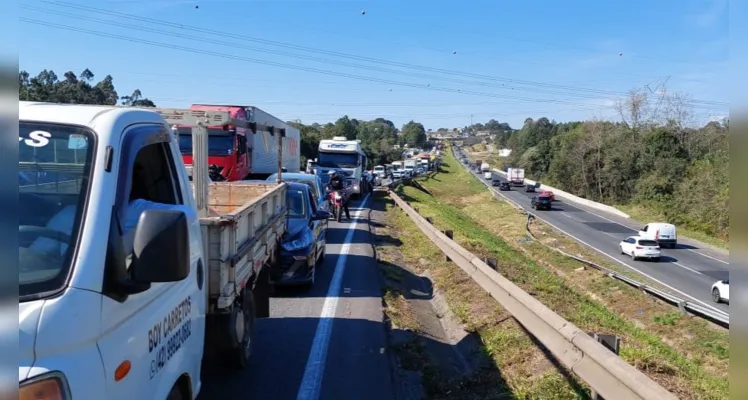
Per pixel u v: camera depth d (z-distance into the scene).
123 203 2.92
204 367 6.33
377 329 8.23
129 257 2.81
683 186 56.19
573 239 44.03
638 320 18.61
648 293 22.73
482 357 7.59
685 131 65.69
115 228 2.75
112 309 2.61
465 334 8.82
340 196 23.89
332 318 8.78
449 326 9.57
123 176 3.00
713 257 38.34
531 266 17.81
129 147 3.15
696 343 15.23
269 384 6.03
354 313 9.14
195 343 4.12
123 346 2.70
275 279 9.91
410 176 84.56
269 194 8.05
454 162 159.88
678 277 30.77
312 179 15.41
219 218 5.25
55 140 2.89
